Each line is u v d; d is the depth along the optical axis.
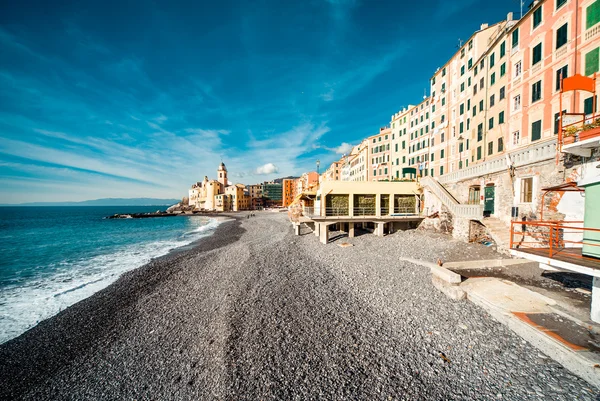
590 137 8.92
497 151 24.31
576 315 8.15
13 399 7.42
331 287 13.23
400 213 28.44
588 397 5.61
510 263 14.12
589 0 15.36
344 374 7.09
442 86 36.09
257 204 150.00
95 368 8.52
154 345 9.48
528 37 20.28
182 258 24.78
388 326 9.18
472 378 6.56
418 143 43.44
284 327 9.62
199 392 6.98
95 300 14.76
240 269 18.03
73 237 44.47
